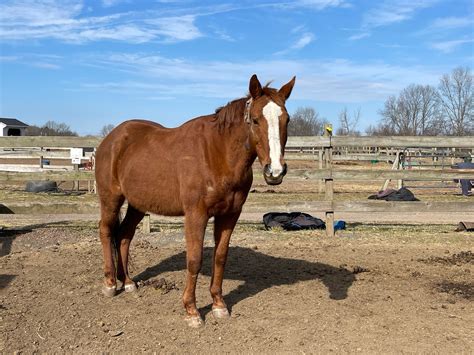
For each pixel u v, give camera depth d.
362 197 13.23
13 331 3.98
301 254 6.80
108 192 4.91
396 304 4.71
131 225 5.10
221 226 4.29
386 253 6.91
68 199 12.52
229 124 3.91
